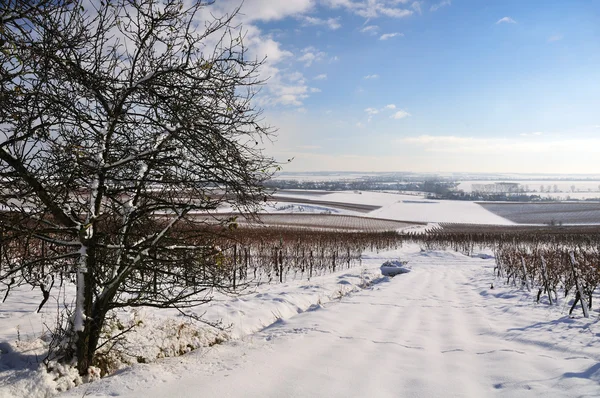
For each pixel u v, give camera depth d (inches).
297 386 174.2
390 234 1948.8
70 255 176.1
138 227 196.1
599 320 336.2
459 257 1375.5
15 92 145.3
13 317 253.3
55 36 145.8
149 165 180.2
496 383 187.2
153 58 176.2
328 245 1339.8
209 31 167.9
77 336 177.2
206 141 171.6
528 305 454.3
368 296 526.0
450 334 309.6
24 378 160.2
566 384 175.6
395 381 187.9
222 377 180.7
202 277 198.8
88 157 163.8
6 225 155.6
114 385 167.6
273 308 371.9
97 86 160.2
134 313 252.5
